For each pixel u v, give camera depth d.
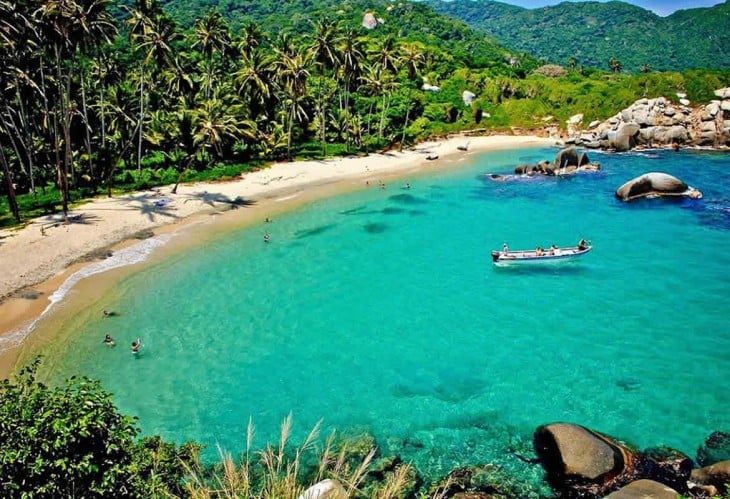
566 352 27.39
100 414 11.33
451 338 29.23
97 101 67.56
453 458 19.88
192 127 67.50
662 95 92.62
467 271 38.59
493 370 26.00
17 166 58.41
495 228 48.19
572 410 22.62
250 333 30.17
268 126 82.31
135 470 11.77
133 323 31.12
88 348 28.33
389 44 88.62
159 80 79.06
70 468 10.36
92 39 47.75
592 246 42.62
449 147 91.06
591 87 104.50
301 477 18.47
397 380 25.42
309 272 38.75
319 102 87.44
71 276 37.34
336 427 21.94
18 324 30.61
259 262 40.69
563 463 18.12
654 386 24.19
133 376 25.88
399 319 31.55
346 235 46.94
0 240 41.62
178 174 65.19
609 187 61.75
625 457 18.70
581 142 89.75
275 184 65.50
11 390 11.46
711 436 20.61
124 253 42.00
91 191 56.81
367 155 83.12
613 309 32.03
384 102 91.56
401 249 43.28
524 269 38.66
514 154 85.62
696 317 30.67
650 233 45.28
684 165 71.50
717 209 51.03
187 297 34.62
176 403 23.83
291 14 196.25
